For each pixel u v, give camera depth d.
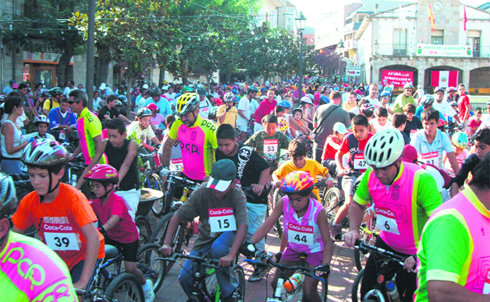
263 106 12.53
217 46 27.86
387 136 3.68
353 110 12.45
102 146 5.81
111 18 15.73
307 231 4.30
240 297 4.50
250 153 5.57
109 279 4.30
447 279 2.17
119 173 5.49
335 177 8.24
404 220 3.85
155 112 11.95
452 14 48.84
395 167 3.74
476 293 2.20
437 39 49.41
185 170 6.25
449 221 2.29
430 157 6.31
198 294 4.17
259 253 4.00
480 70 50.72
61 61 24.14
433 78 48.78
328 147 8.23
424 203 3.72
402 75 48.00
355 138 6.74
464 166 4.89
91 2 11.71
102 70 28.91
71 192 3.40
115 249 4.33
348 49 73.94
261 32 40.56
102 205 4.51
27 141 7.53
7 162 7.44
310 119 14.06
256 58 40.12
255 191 5.40
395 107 12.34
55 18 22.44
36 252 2.08
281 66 42.28
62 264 2.13
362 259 6.38
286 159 9.06
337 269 6.32
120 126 5.59
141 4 16.20
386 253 3.81
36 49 23.16
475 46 49.94
